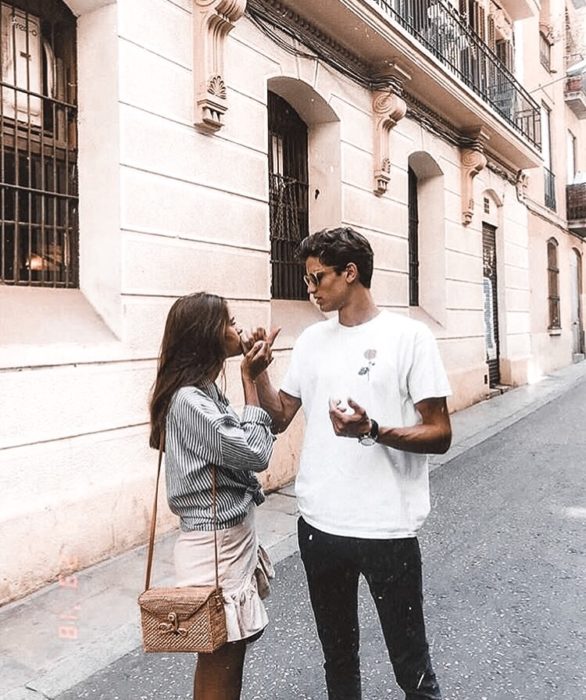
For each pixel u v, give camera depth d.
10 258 4.43
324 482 2.17
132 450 4.75
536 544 4.74
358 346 2.15
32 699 2.84
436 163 10.43
